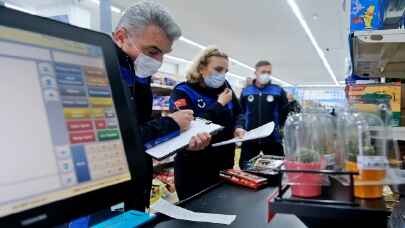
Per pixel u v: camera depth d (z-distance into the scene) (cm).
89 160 46
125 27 120
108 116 51
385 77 165
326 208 49
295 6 618
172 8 631
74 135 45
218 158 185
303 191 52
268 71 348
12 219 36
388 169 52
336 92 820
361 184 51
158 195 271
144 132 97
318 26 748
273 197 54
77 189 43
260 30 798
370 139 53
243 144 310
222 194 100
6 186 36
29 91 41
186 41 916
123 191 50
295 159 54
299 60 1201
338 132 57
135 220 72
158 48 125
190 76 205
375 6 105
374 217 47
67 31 49
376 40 93
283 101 344
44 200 39
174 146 102
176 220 76
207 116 182
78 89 48
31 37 43
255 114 342
